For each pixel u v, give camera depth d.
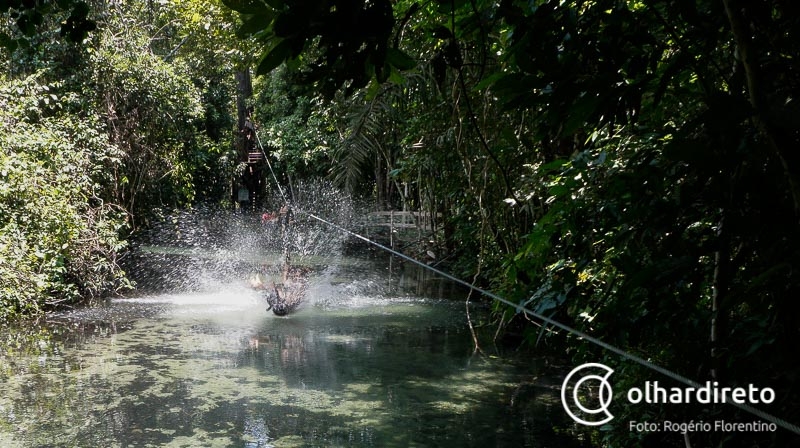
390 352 8.14
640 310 2.46
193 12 15.73
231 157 24.61
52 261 10.89
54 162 11.93
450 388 6.66
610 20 2.14
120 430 5.38
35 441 5.11
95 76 14.88
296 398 6.28
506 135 3.24
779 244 1.64
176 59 19.88
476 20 2.41
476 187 8.53
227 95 24.70
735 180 1.69
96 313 10.52
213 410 5.91
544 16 2.13
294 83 1.88
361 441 5.19
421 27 5.99
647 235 2.42
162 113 16.33
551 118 2.09
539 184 6.26
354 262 17.69
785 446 2.05
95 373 7.07
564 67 2.05
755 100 1.59
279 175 28.08
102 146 14.23
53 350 8.09
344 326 9.77
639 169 2.35
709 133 1.63
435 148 9.71
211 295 12.34
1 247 9.92
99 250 12.03
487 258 10.12
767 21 1.73
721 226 1.85
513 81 2.07
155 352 8.00
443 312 10.98
